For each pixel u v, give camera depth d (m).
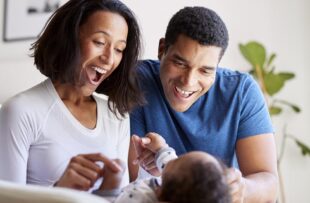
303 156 3.48
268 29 3.38
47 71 1.50
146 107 1.77
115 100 1.61
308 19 3.44
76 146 1.49
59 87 1.52
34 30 2.44
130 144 1.74
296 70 3.45
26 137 1.42
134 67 1.61
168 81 1.66
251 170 1.76
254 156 1.76
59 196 0.98
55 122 1.47
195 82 1.62
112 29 1.46
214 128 1.76
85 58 1.46
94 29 1.45
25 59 2.42
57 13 1.48
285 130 3.46
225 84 1.80
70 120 1.49
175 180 1.14
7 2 2.30
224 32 1.63
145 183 1.31
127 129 1.65
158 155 1.45
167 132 1.78
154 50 2.91
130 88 1.62
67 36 1.46
